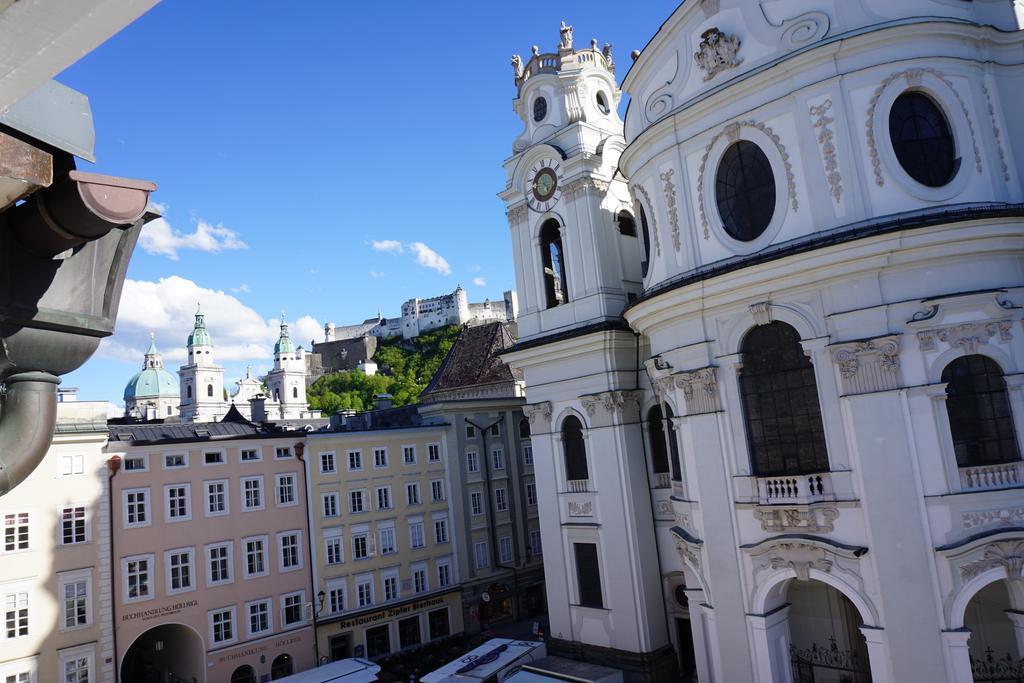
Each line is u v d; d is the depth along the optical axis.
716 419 26.30
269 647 46.59
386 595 52.50
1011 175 24.39
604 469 36.91
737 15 26.94
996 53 25.25
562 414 38.94
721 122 26.88
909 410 22.64
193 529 45.00
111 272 4.39
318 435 51.38
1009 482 21.83
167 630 48.16
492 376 64.62
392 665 48.59
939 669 21.58
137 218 4.12
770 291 25.09
